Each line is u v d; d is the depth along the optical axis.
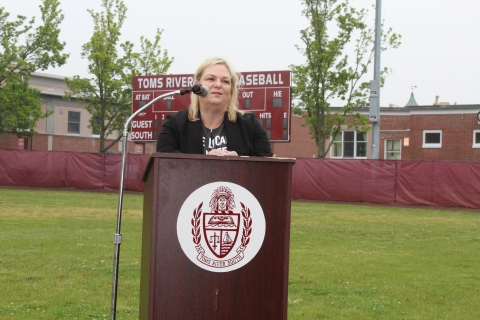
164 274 2.77
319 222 16.25
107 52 33.12
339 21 28.75
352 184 24.66
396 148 38.94
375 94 23.69
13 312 5.75
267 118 22.06
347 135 40.19
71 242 10.95
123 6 33.50
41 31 32.78
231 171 2.80
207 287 2.79
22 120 33.41
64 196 24.58
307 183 25.58
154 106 24.42
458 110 35.56
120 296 6.59
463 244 12.05
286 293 2.84
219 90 3.35
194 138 3.37
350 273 8.35
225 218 2.80
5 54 32.50
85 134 43.00
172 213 2.78
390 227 15.24
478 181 22.25
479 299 6.84
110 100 33.72
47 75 43.00
